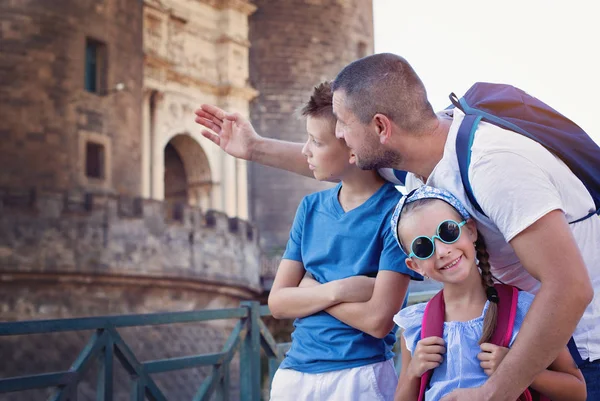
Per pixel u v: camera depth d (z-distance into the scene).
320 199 2.82
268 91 36.75
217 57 34.16
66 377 3.48
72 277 22.03
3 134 22.45
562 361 2.04
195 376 24.86
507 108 2.12
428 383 2.18
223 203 33.91
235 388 26.09
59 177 23.23
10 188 21.70
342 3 39.00
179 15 31.88
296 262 2.83
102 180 24.58
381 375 2.58
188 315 4.01
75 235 22.08
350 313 2.55
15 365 20.53
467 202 2.12
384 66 2.24
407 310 2.32
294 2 37.66
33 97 23.09
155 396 3.88
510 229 1.99
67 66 23.95
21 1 23.34
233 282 26.88
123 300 23.39
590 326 2.17
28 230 21.47
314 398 2.58
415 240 2.12
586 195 2.11
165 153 35.28
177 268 24.39
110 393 3.65
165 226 24.20
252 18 37.09
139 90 27.16
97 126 24.66
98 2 25.19
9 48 23.02
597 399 2.16
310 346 2.64
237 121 3.23
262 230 35.81
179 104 31.89
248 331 4.32
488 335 2.08
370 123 2.25
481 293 2.17
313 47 37.72
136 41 27.14
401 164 2.31
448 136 2.16
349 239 2.65
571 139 2.09
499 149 2.02
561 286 1.91
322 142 2.64
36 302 21.56
